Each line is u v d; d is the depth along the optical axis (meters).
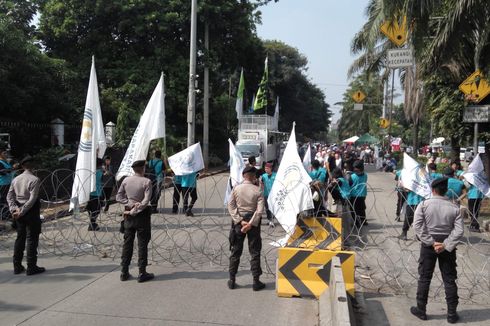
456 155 17.66
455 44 11.55
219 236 9.82
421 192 9.31
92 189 9.82
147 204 6.73
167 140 26.92
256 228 6.46
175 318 5.34
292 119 65.62
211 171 27.97
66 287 6.43
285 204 7.11
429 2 10.43
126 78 27.88
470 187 10.62
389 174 29.42
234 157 10.25
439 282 7.03
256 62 38.06
